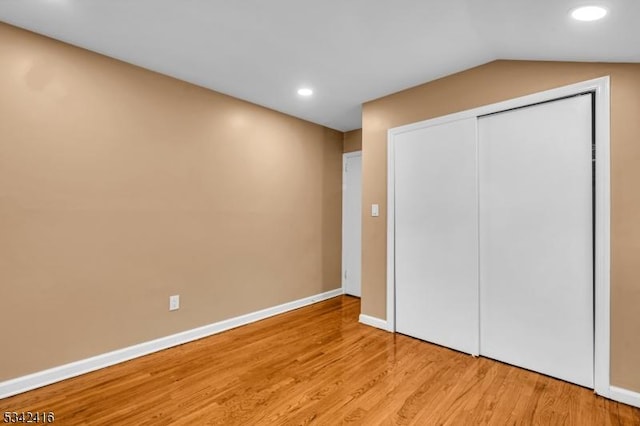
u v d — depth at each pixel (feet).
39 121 6.95
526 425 5.68
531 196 7.60
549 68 7.29
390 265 10.14
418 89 9.60
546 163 7.39
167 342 8.95
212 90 10.04
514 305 7.84
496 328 8.14
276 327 10.62
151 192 8.68
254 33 6.89
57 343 7.15
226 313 10.41
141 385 6.98
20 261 6.72
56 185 7.16
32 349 6.84
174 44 7.39
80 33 6.92
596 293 6.63
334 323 11.02
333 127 14.26
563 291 7.14
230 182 10.54
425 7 5.84
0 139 6.50
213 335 9.93
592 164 6.80
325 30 6.75
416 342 9.33
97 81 7.75
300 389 6.83
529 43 6.61
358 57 7.93
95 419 5.81
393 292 10.12
